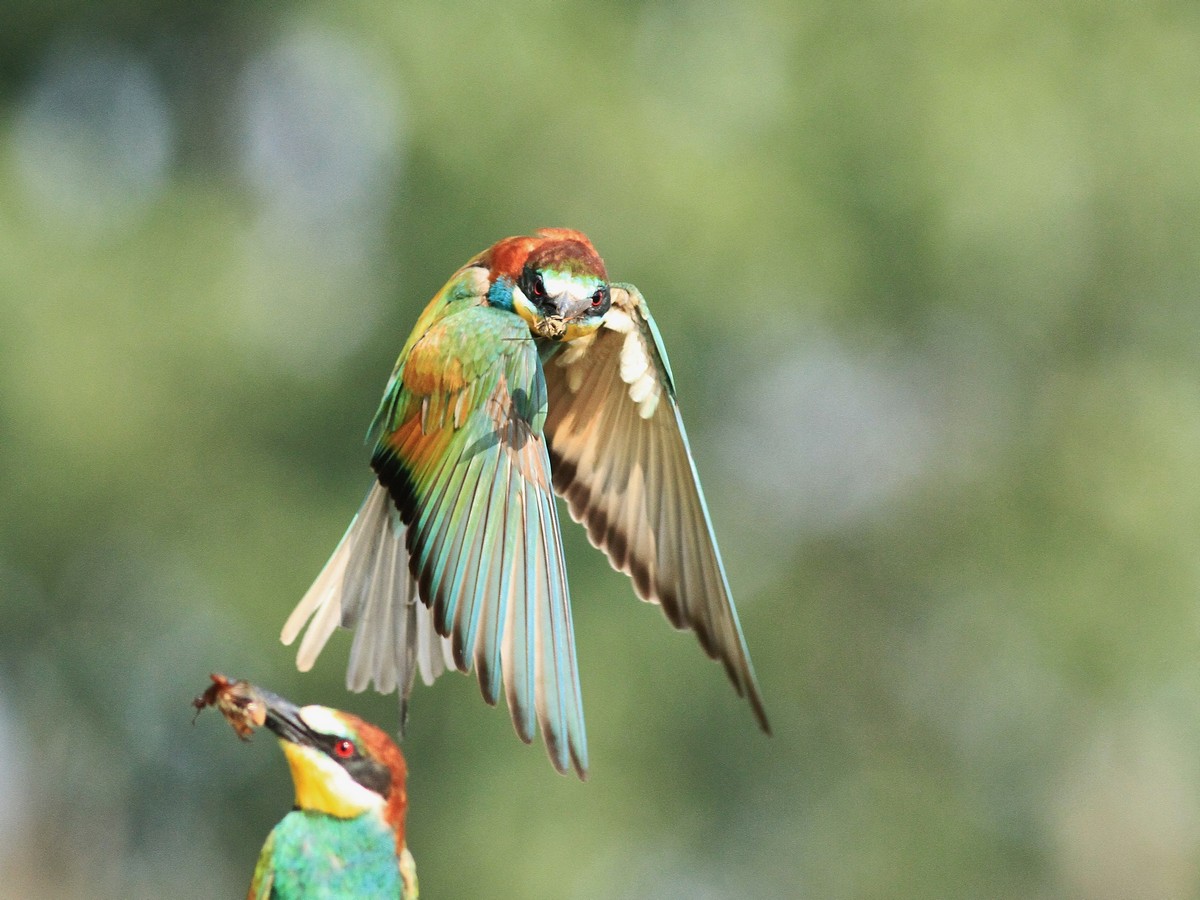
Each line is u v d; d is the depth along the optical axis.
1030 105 16.42
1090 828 20.25
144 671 18.16
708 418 16.98
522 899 15.91
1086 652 17.67
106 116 18.58
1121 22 16.97
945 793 18.72
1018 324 17.59
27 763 19.22
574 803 16.08
